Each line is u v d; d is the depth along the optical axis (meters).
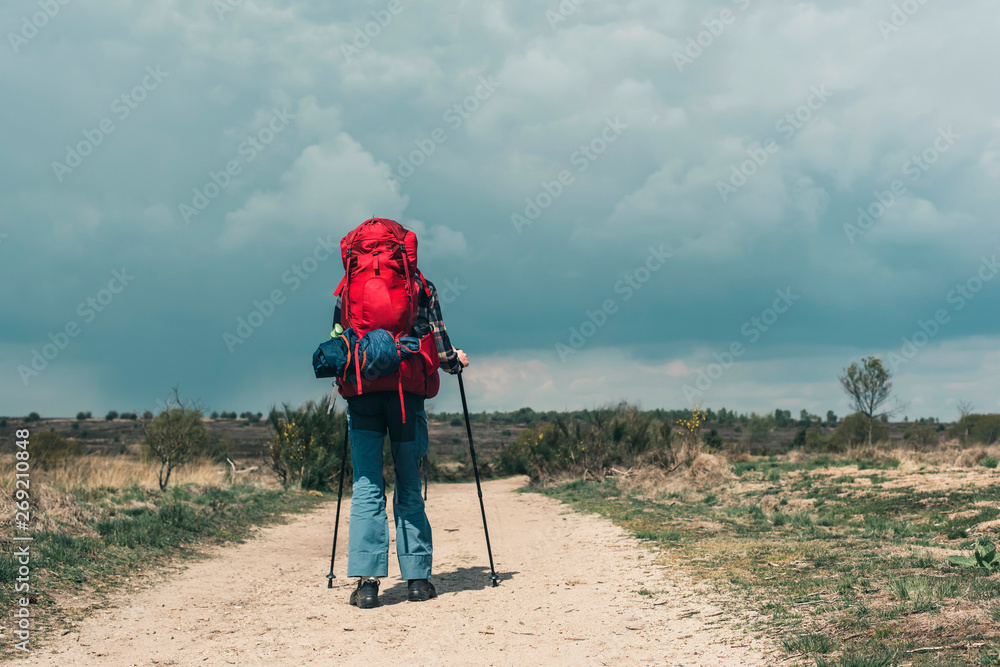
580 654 3.49
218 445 23.09
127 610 5.02
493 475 27.25
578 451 17.86
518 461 27.69
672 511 9.81
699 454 15.97
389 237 5.39
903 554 5.21
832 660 2.88
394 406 5.34
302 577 6.56
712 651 3.33
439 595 5.25
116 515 8.97
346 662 3.60
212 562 7.32
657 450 16.48
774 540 6.59
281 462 17.70
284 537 9.75
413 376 5.29
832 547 5.79
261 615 4.85
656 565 5.69
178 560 7.19
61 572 5.81
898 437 36.72
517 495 15.20
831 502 10.05
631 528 8.20
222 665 3.65
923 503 8.92
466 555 7.30
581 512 10.66
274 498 14.03
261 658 3.75
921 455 17.70
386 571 5.14
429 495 16.69
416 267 5.50
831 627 3.38
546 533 8.60
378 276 5.26
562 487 16.14
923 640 2.96
